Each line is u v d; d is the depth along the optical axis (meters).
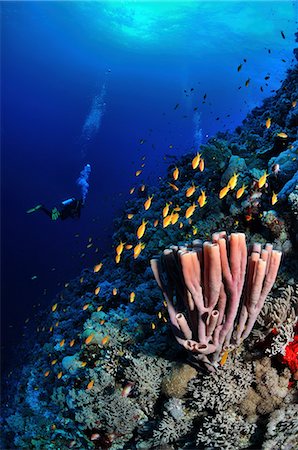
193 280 2.47
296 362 2.91
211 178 7.34
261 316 3.17
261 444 2.93
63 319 8.54
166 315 4.25
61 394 4.81
